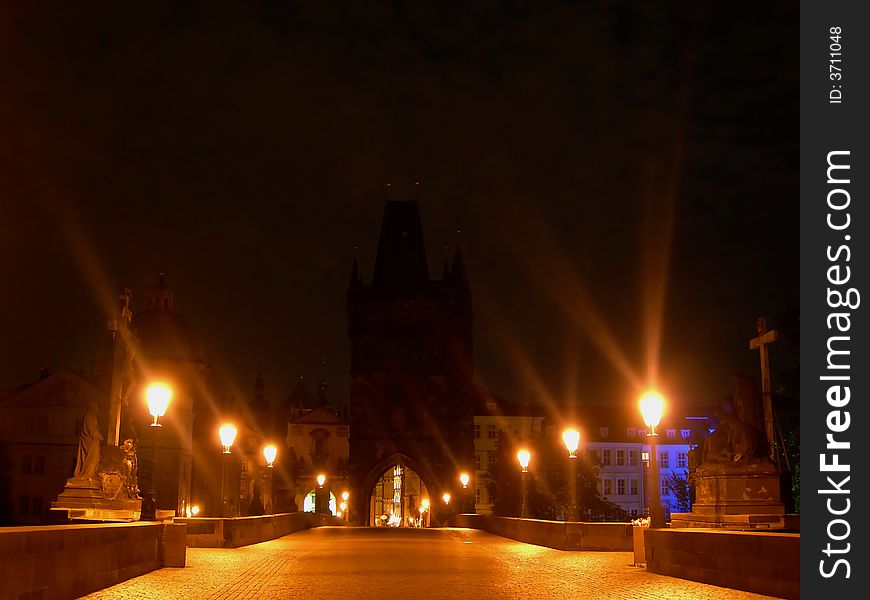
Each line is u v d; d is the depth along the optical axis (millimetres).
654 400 20703
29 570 12898
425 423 95000
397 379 96000
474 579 19641
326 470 129750
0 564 11922
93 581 15836
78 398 81812
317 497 117500
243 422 101312
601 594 16562
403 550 30656
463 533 49031
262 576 20062
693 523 22656
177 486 82062
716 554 16844
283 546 32750
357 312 97375
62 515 20500
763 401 23828
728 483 21844
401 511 124250
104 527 16547
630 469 117250
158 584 17641
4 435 81125
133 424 23109
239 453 95562
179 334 90938
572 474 29703
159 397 22516
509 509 70812
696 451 24438
